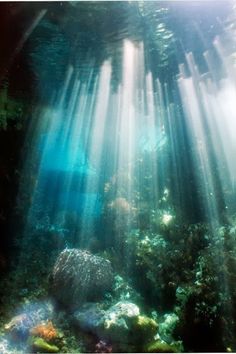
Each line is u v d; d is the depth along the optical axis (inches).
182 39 467.8
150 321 300.2
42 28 424.5
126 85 661.9
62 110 689.0
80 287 335.6
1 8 360.2
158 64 556.1
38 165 588.1
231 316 334.6
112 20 421.1
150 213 554.9
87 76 591.8
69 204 668.1
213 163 601.6
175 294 385.1
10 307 334.0
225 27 430.0
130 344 277.6
